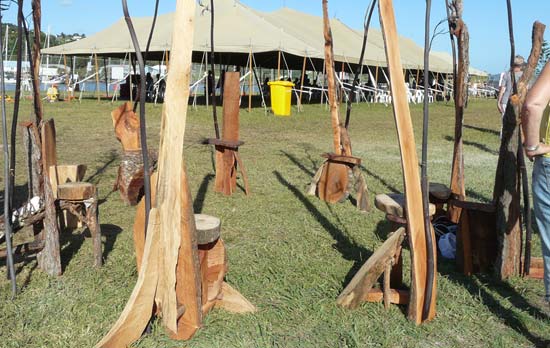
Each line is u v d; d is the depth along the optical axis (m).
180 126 2.99
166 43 19.23
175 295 3.12
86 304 3.53
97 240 4.14
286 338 3.22
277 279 4.05
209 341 3.13
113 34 23.52
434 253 3.37
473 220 4.27
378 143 12.87
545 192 2.97
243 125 16.03
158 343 3.09
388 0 3.04
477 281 4.16
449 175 8.48
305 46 20.05
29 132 3.96
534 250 4.82
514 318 3.55
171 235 3.06
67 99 24.03
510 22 4.03
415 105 29.19
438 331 3.36
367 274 3.56
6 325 3.24
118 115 6.12
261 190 7.13
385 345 3.15
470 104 34.34
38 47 4.01
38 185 4.05
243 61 29.14
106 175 7.80
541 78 2.81
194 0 2.92
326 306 3.62
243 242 4.95
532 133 2.87
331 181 6.55
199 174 8.02
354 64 25.55
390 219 3.80
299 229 5.41
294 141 12.66
